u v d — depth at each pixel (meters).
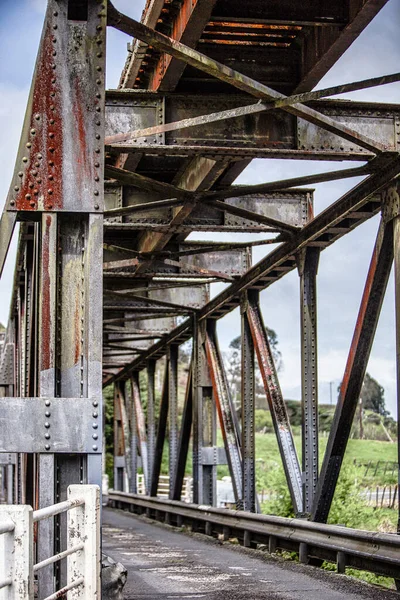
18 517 4.57
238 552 13.91
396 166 9.52
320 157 9.76
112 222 13.33
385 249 10.05
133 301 19.50
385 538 9.28
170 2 8.35
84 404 6.48
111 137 9.00
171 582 10.09
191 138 9.56
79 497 6.09
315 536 11.48
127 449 32.25
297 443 60.44
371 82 8.15
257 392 91.56
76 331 6.81
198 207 13.68
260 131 9.62
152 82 9.99
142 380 61.09
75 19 6.96
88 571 6.04
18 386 15.27
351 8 7.92
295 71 9.53
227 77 8.04
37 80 6.83
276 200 13.57
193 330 19.58
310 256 13.09
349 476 18.44
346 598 8.62
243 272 16.48
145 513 27.38
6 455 17.02
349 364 10.93
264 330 15.74
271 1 8.09
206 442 19.16
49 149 6.79
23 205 6.72
